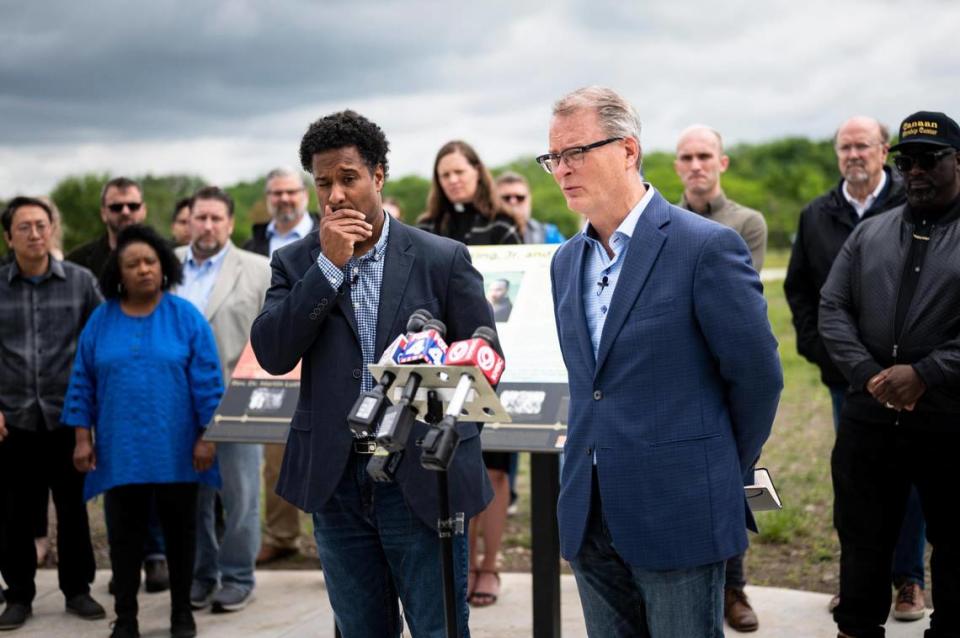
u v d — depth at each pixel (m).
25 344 5.71
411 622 3.39
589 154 3.06
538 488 4.38
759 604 5.36
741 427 3.12
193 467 5.19
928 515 4.33
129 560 5.12
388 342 3.33
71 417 5.29
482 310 3.44
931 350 4.22
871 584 4.38
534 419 4.16
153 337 5.25
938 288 4.22
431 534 3.32
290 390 4.78
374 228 3.39
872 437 4.37
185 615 5.21
